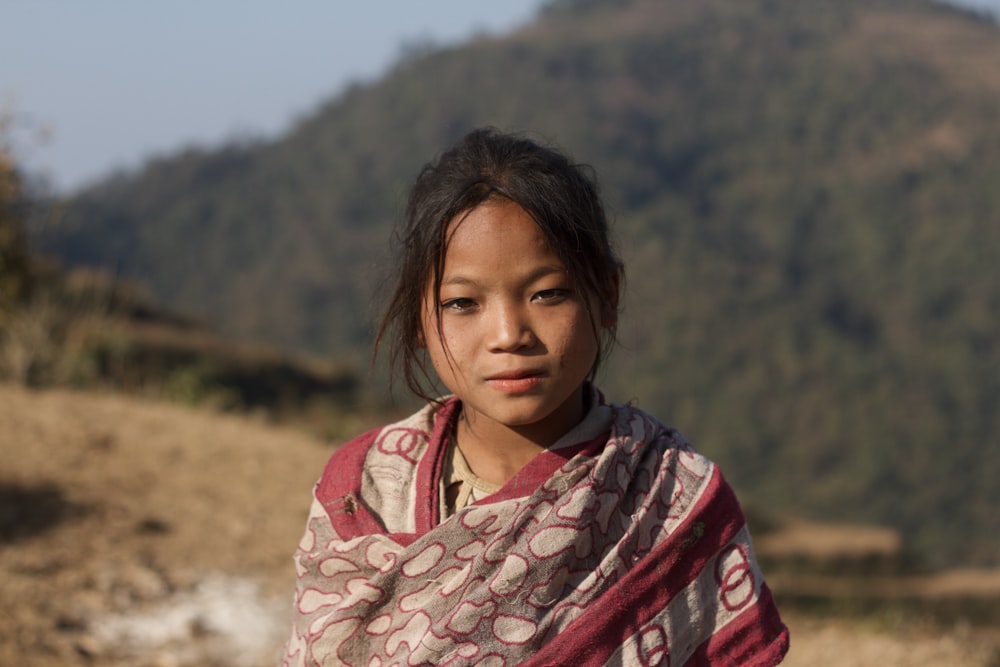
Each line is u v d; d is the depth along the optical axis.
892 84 181.50
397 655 1.55
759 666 1.63
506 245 1.50
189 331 32.97
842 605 9.03
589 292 1.57
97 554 5.86
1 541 5.80
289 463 8.38
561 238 1.51
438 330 1.56
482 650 1.51
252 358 31.22
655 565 1.58
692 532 1.62
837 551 30.03
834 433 117.06
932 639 6.37
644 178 160.62
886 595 22.81
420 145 168.50
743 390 118.81
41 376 10.23
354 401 20.39
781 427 116.69
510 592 1.51
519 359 1.51
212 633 5.25
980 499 116.69
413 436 1.72
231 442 8.66
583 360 1.55
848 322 141.38
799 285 146.38
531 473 1.61
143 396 11.31
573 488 1.56
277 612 5.60
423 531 1.63
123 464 7.54
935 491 114.69
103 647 4.89
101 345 12.31
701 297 127.31
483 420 1.67
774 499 111.44
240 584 5.85
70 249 141.50
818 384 122.25
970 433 125.06
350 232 156.88
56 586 5.36
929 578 31.61
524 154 1.56
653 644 1.57
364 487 1.70
